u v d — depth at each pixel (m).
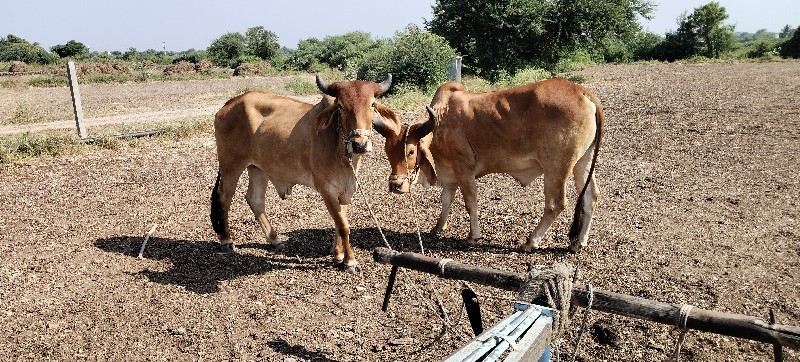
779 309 4.81
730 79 24.64
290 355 4.45
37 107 21.58
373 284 5.66
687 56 53.53
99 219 7.82
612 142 11.64
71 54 74.00
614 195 8.14
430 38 23.73
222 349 4.57
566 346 4.43
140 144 12.87
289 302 5.34
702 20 53.78
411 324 4.86
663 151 10.62
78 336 4.80
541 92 5.96
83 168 10.76
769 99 16.89
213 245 6.86
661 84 23.45
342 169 5.69
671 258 5.92
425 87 22.84
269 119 6.17
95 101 23.86
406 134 5.98
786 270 5.54
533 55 32.78
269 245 6.81
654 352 4.30
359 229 7.25
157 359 4.45
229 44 62.03
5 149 11.61
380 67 23.45
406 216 7.71
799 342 2.62
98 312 5.20
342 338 4.68
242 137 6.33
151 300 5.42
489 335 2.69
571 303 3.24
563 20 30.44
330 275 5.91
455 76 24.66
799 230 6.52
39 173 10.39
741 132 11.92
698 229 6.69
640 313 3.04
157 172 10.41
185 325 4.94
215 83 33.44
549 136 5.91
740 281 5.34
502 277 3.42
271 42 64.12
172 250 6.70
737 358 4.19
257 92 6.48
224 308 5.25
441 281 5.64
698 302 4.97
